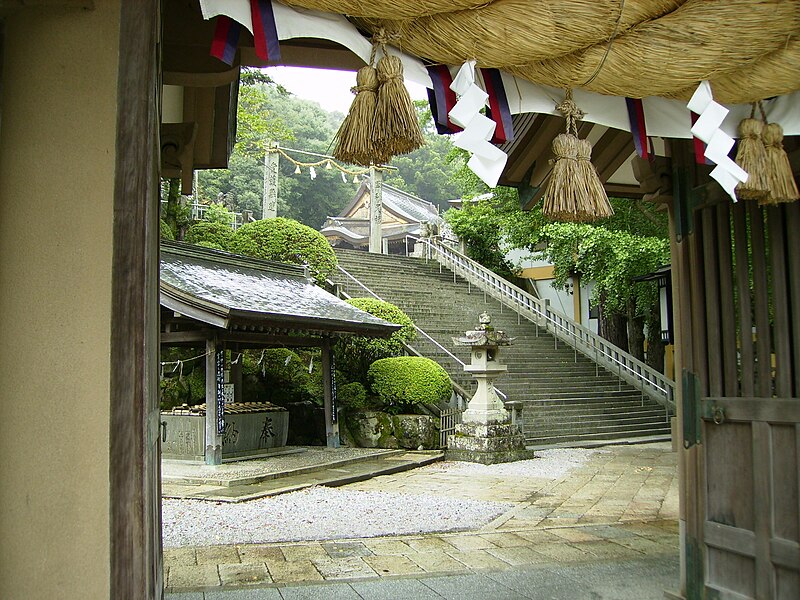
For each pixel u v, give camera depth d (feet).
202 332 30.66
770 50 7.09
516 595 12.07
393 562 14.56
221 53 6.28
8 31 5.79
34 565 5.34
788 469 9.38
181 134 12.64
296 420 41.09
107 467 5.46
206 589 12.44
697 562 10.77
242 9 6.25
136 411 5.39
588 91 8.00
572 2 6.39
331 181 114.21
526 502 23.40
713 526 10.51
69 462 5.42
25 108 5.72
